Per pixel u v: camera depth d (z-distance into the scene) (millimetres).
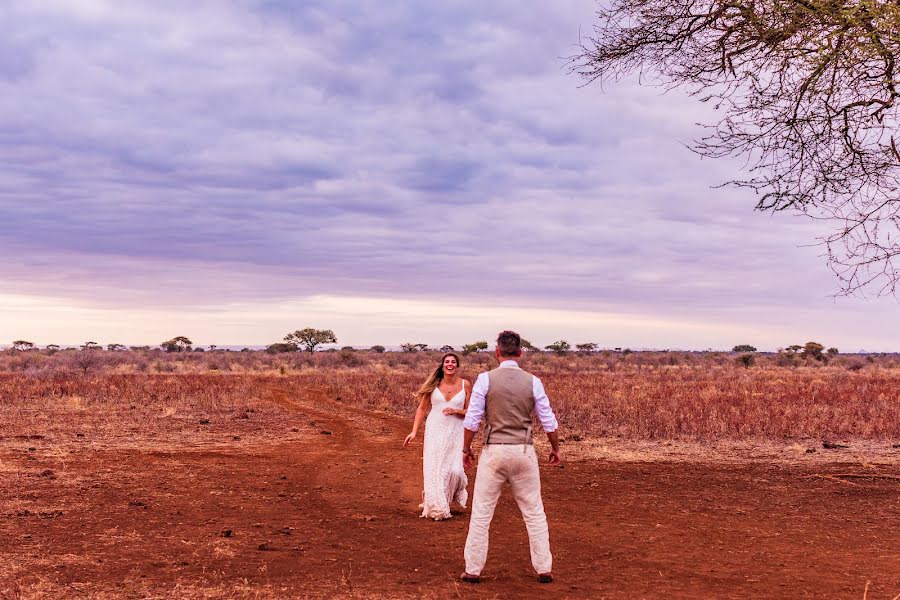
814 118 7551
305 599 5344
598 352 92812
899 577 6039
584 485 10688
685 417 17906
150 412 19875
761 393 26656
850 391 27203
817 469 12273
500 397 5770
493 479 5777
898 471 12078
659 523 8211
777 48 7523
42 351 73750
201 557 6488
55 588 5488
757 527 8047
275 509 8773
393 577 5945
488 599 5367
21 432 15617
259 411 21000
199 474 11148
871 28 7043
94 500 8945
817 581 5902
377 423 18766
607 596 5465
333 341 92062
